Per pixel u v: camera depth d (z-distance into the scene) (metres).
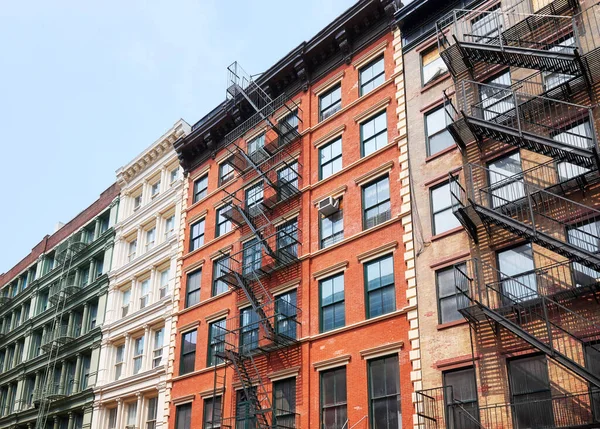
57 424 39.69
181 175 38.72
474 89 23.30
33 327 47.75
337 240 26.59
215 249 33.09
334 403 23.45
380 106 27.28
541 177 20.16
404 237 23.55
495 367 18.94
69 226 49.69
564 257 18.64
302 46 31.45
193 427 29.05
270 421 25.05
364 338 23.31
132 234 41.19
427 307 21.70
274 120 32.84
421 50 26.55
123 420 34.44
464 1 25.66
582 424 15.74
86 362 40.03
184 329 32.69
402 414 20.83
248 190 32.47
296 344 25.64
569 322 17.77
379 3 28.61
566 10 21.80
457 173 22.81
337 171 27.95
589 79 20.03
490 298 19.92
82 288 42.84
